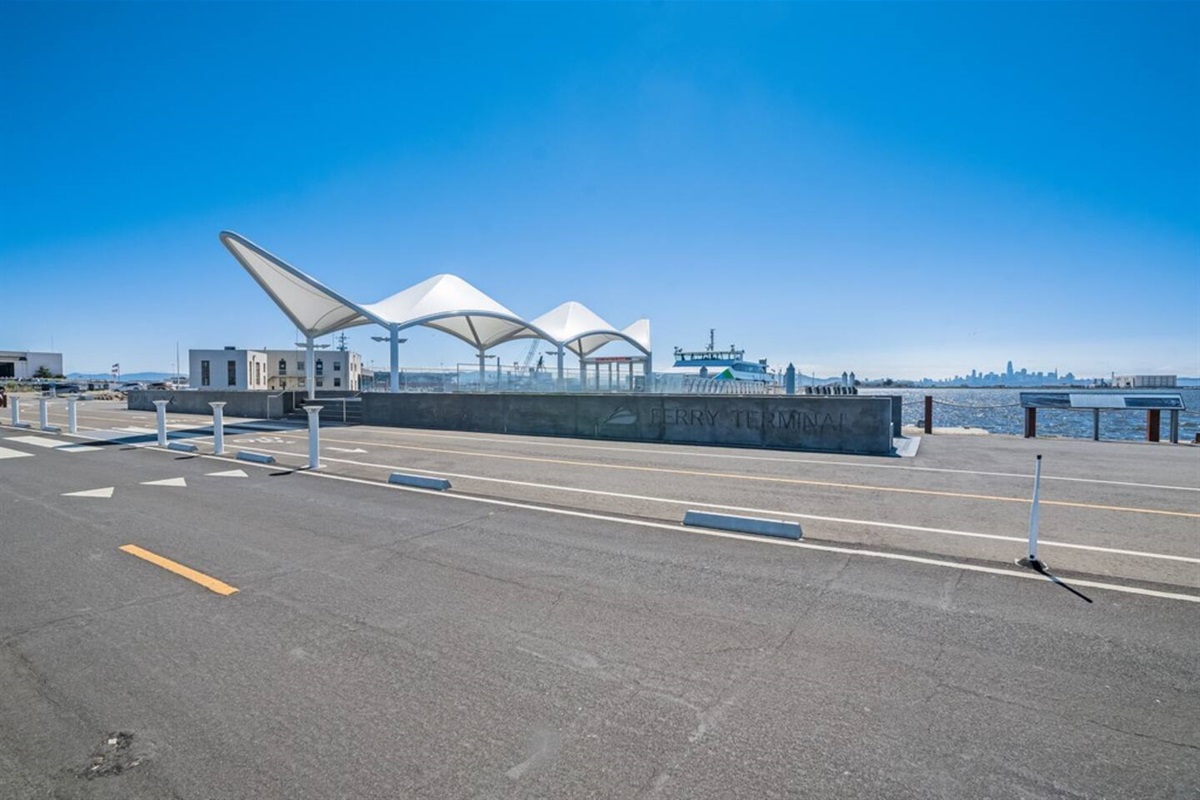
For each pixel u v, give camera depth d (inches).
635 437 639.8
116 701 128.3
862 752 111.0
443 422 788.0
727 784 102.6
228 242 1151.0
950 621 168.2
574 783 102.8
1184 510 305.1
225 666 143.2
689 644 154.6
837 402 541.0
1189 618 170.4
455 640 156.9
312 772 105.9
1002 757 109.5
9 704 127.2
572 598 185.8
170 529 267.1
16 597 186.5
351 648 152.3
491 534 259.4
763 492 351.3
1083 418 1584.6
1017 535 259.0
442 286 1478.8
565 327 1860.2
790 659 146.5
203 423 890.1
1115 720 121.1
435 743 114.1
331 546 241.0
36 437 671.8
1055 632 161.2
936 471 424.5
